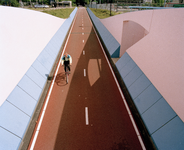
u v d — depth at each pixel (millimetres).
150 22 7066
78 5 112312
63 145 5375
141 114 6227
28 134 5715
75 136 5730
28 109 6121
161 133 4973
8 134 4688
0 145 4246
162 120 5203
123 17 11297
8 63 5887
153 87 6359
